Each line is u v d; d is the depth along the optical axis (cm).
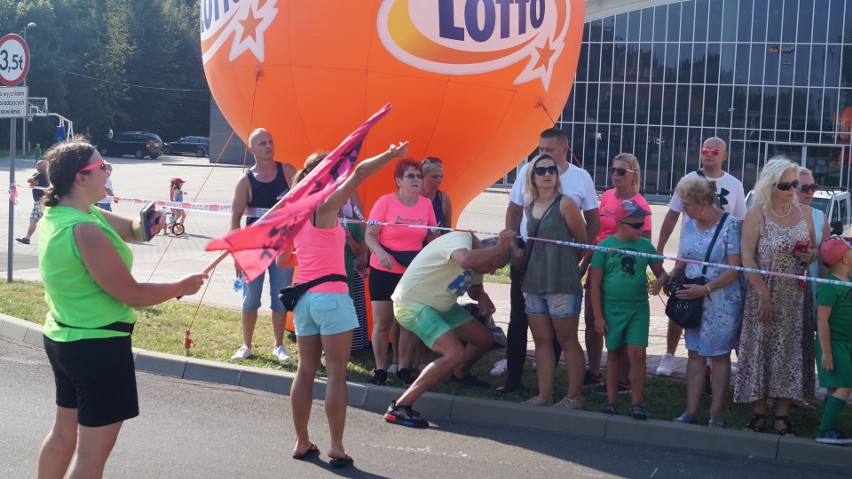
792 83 3656
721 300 541
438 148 723
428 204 669
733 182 679
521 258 590
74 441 386
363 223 686
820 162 3678
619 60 3809
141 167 4594
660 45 3753
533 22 699
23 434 526
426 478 476
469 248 567
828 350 506
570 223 576
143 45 6888
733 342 543
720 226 547
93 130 6475
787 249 521
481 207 2866
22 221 1892
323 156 503
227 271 1246
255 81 712
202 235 1816
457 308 621
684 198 548
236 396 638
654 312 988
